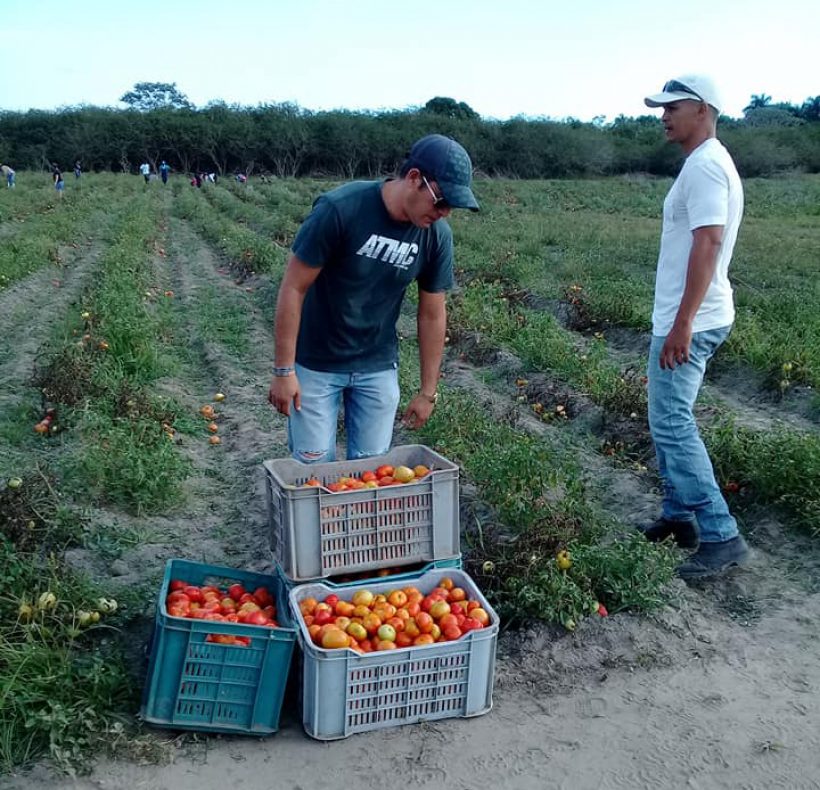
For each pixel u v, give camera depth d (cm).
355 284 397
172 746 329
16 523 471
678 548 492
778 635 425
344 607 363
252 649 330
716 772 328
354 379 426
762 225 2658
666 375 466
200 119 7019
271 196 4009
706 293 454
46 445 671
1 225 2375
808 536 527
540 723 356
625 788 319
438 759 331
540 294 1398
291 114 7288
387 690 340
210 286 1555
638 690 380
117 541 501
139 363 888
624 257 1873
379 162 6944
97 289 1298
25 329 1077
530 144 6850
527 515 509
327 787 316
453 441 655
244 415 801
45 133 7000
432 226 405
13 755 318
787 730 352
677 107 445
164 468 581
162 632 322
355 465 432
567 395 836
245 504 595
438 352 447
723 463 602
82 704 336
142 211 2952
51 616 381
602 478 644
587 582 433
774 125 7306
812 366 850
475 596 375
